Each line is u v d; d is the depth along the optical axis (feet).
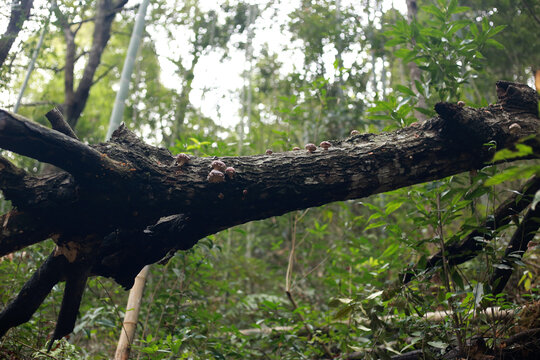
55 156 6.36
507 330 9.23
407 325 9.36
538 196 4.80
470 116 8.41
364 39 24.79
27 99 29.35
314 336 12.19
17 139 6.09
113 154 7.10
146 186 7.17
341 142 8.75
